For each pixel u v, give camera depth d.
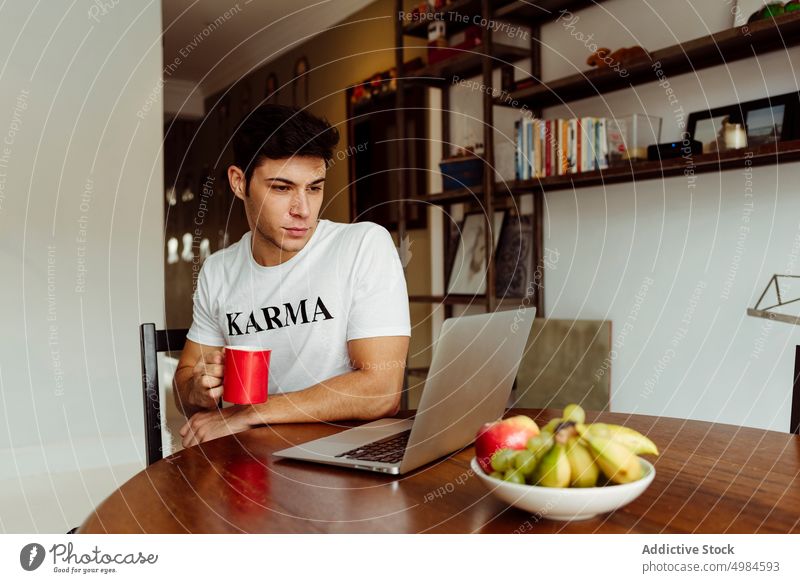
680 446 0.98
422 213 3.44
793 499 0.75
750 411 2.05
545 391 2.51
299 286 1.45
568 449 0.65
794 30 1.82
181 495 0.79
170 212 6.32
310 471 0.88
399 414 1.28
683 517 0.70
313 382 1.46
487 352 0.87
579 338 2.44
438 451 0.90
